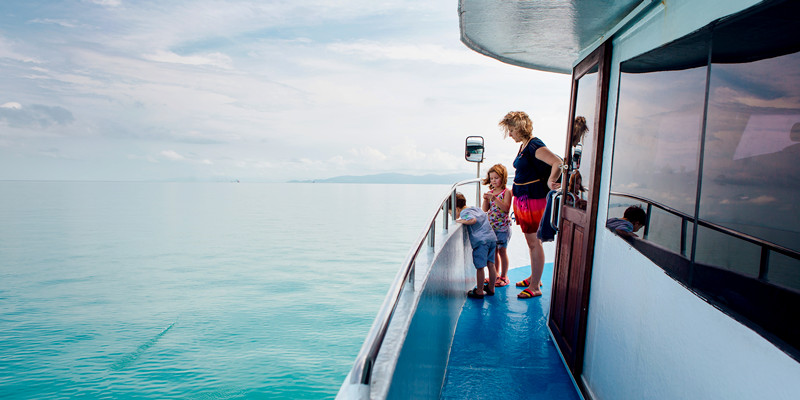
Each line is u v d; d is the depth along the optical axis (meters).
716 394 1.37
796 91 0.94
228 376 14.62
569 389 3.13
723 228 1.29
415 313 2.07
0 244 46.16
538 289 5.12
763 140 1.07
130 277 31.08
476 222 4.98
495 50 3.80
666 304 1.78
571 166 3.68
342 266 32.78
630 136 2.33
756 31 1.13
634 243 2.17
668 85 1.81
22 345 18.56
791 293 0.95
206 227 59.88
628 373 2.21
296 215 77.69
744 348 1.20
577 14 2.54
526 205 4.68
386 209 91.88
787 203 0.97
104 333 19.88
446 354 3.48
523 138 4.47
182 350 17.34
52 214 81.12
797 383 0.96
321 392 13.23
